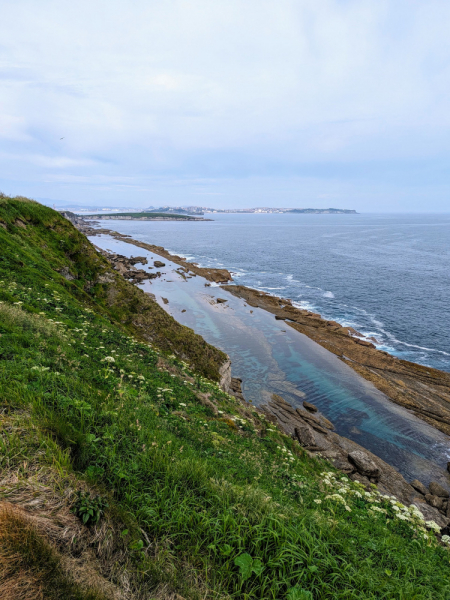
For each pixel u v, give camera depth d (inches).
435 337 1855.3
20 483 159.8
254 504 214.8
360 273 3577.8
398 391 1348.4
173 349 1125.1
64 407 237.3
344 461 901.2
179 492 209.0
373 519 305.1
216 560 173.6
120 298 1196.5
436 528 301.4
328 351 1733.5
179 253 5157.5
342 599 160.7
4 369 259.0
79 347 450.6
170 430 334.3
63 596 123.0
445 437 1096.8
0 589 114.2
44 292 700.0
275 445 534.6
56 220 1269.7
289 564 168.7
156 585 150.6
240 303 2527.1
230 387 1291.8
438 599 182.4
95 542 152.4
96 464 200.2
